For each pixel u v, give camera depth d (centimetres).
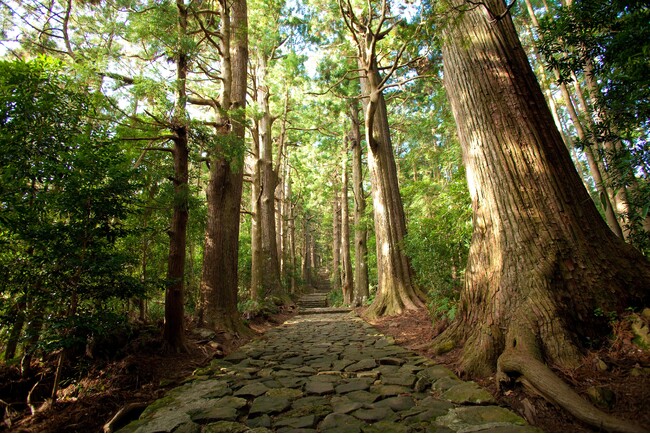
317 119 1475
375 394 316
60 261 288
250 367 439
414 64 905
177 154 480
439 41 444
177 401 312
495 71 429
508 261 365
